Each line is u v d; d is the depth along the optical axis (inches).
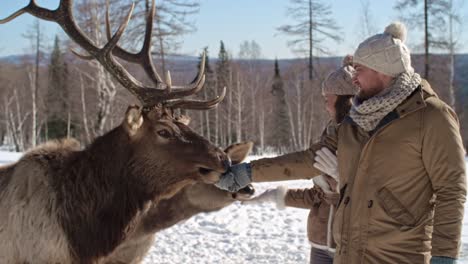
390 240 106.4
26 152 159.2
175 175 157.0
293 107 1748.3
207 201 178.5
